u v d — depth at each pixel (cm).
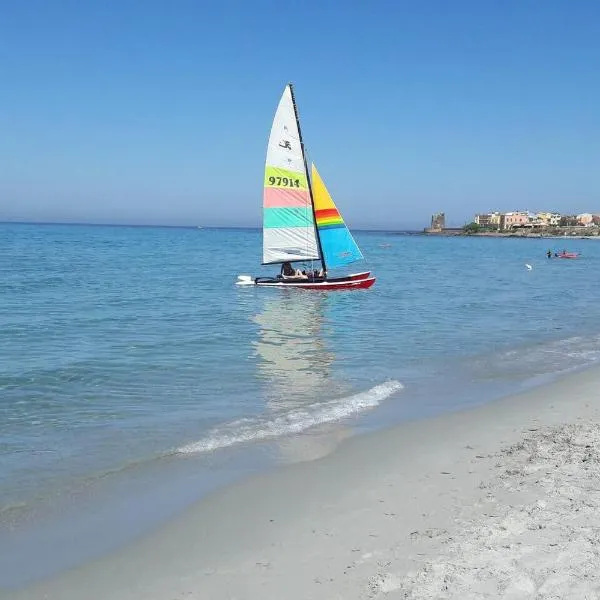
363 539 652
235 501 768
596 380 1445
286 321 2358
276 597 552
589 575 538
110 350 1717
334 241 3428
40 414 1127
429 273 5381
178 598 560
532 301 3173
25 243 9462
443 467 867
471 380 1441
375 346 1859
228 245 10919
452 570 561
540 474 796
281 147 3388
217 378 1423
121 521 716
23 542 667
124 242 11412
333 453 938
